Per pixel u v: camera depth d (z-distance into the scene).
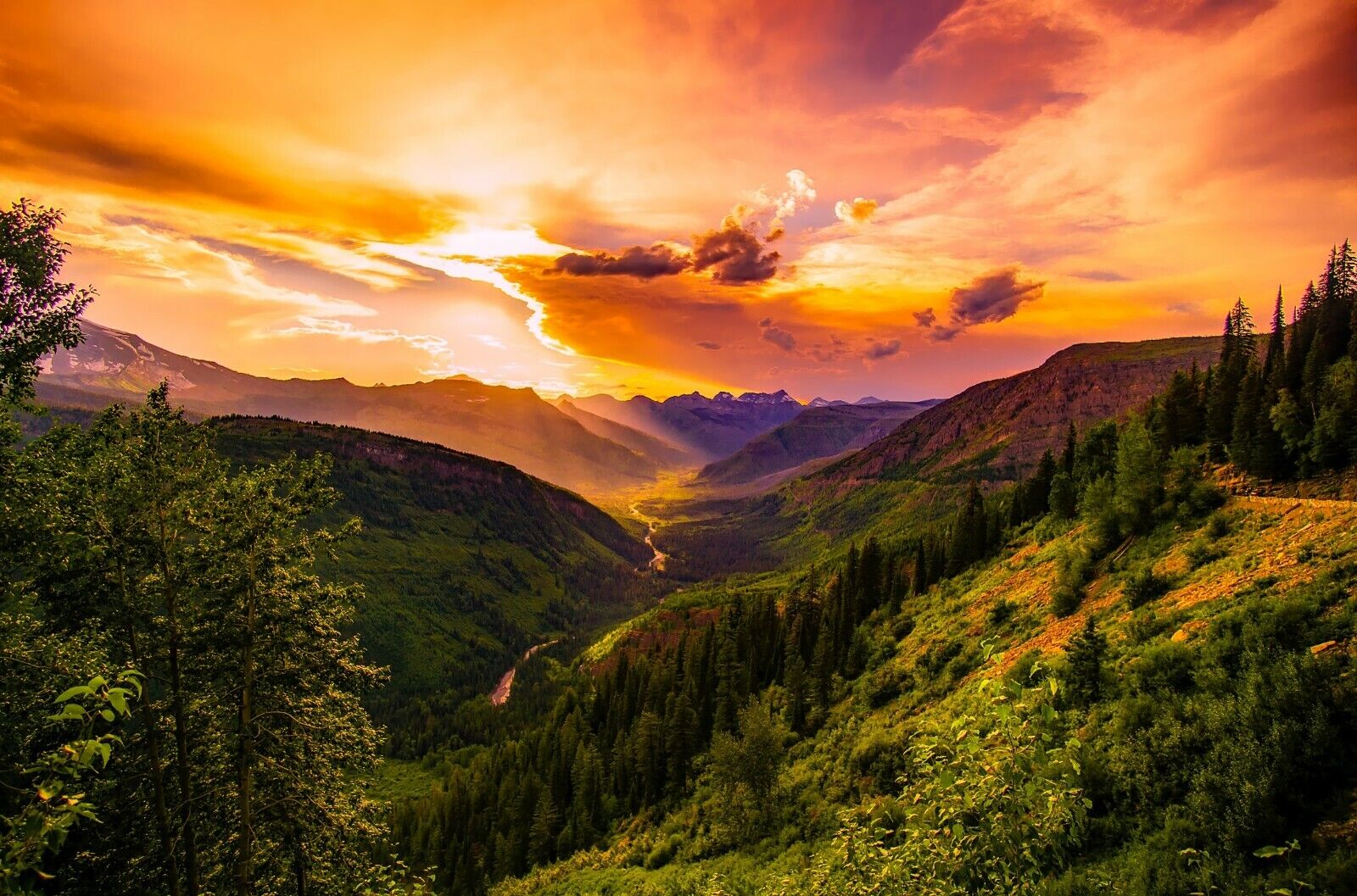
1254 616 26.12
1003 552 78.94
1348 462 47.69
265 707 23.59
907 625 72.94
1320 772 17.50
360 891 24.83
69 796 6.97
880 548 122.06
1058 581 53.28
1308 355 64.38
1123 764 23.08
